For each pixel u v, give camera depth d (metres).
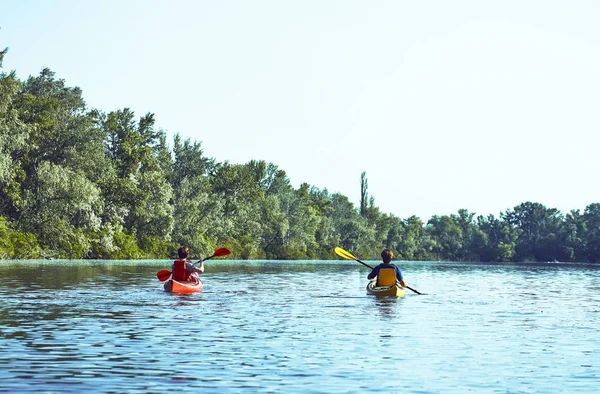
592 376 9.23
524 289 29.45
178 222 88.31
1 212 67.00
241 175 110.12
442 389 8.40
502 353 10.98
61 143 74.25
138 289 23.00
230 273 40.09
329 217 139.25
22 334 12.21
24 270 36.34
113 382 8.52
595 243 175.00
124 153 83.88
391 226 157.12
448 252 178.50
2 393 7.90
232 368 9.47
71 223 69.94
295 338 12.24
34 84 81.69
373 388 8.40
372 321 15.02
